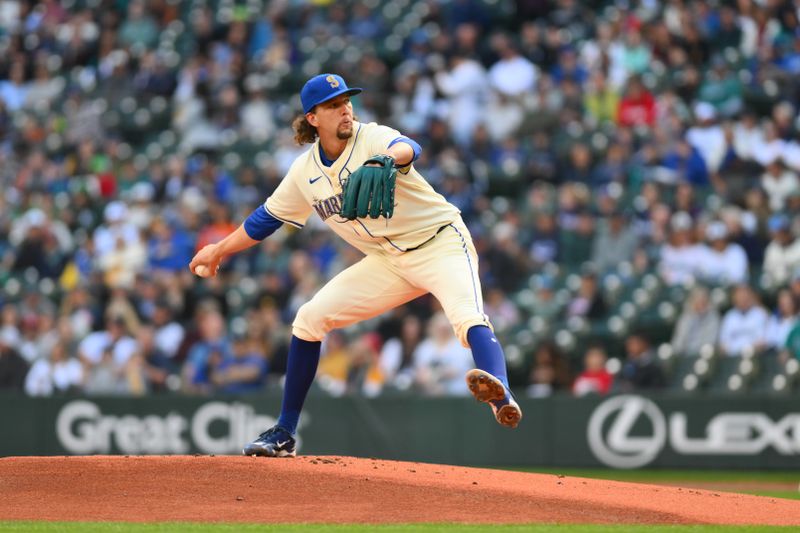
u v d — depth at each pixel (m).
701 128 52.97
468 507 18.78
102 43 67.50
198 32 64.62
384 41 63.66
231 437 41.59
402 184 19.72
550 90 56.12
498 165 53.69
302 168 20.56
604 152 53.84
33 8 72.56
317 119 19.58
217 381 43.59
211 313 45.00
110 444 42.06
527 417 40.88
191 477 19.45
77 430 42.16
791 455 39.28
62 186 58.47
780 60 57.25
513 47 57.91
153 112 62.66
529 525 17.75
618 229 48.22
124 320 47.31
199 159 58.94
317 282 46.94
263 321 45.06
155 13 68.62
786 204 49.38
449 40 60.00
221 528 17.22
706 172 51.50
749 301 42.78
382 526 17.50
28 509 18.91
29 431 42.22
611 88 55.84
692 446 39.91
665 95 55.09
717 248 46.66
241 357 43.78
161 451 41.75
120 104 63.59
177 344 46.94
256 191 53.66
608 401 40.56
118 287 48.78
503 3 62.69
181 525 17.55
